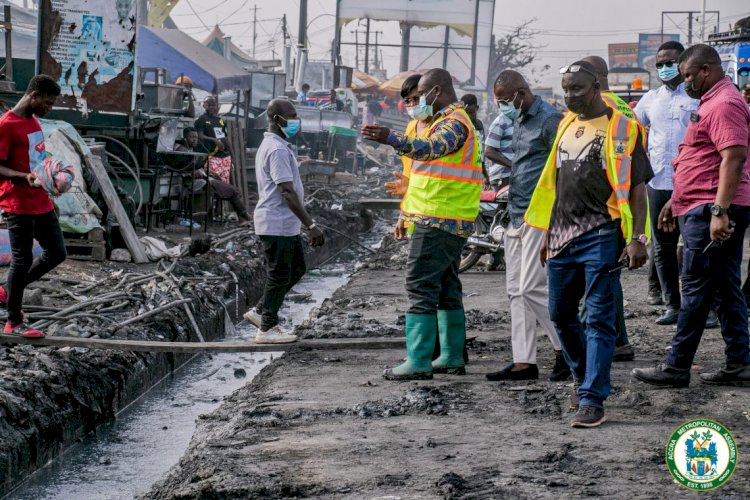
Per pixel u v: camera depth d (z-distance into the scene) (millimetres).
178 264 14602
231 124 21875
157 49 25266
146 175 17375
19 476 7398
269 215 9227
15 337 8953
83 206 14070
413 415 6789
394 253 17797
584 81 6027
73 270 13258
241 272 15555
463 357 8461
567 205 6168
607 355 6152
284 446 6094
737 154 6531
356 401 7242
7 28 16750
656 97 9812
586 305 6195
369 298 12711
